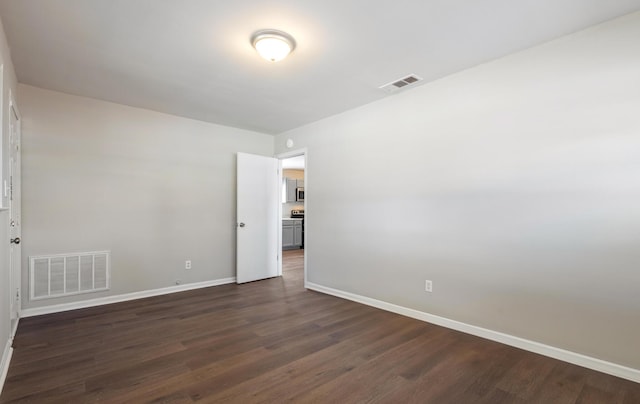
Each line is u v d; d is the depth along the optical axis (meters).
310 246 4.60
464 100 2.95
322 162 4.45
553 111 2.45
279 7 2.04
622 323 2.16
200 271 4.56
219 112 4.17
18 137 3.10
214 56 2.69
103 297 3.76
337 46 2.52
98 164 3.73
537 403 1.89
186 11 2.08
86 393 1.95
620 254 2.17
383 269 3.64
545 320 2.48
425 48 2.56
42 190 3.38
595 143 2.27
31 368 2.24
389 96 3.59
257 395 1.95
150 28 2.28
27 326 3.03
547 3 2.01
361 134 3.91
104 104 3.78
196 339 2.76
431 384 2.08
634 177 2.12
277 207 5.38
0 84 2.04
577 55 2.34
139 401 1.88
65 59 2.74
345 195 4.11
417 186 3.32
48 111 3.43
